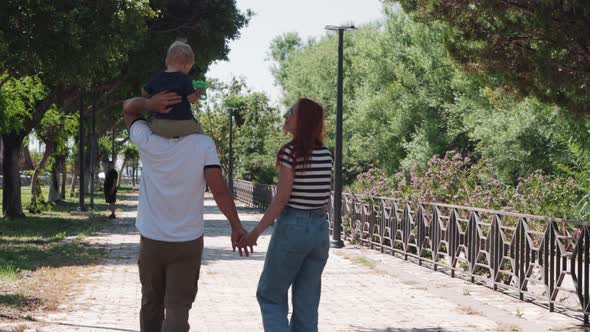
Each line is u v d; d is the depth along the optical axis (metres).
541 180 16.28
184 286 5.53
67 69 21.09
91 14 21.52
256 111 66.69
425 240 16.58
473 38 10.91
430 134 38.41
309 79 57.56
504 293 12.62
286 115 6.16
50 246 20.09
